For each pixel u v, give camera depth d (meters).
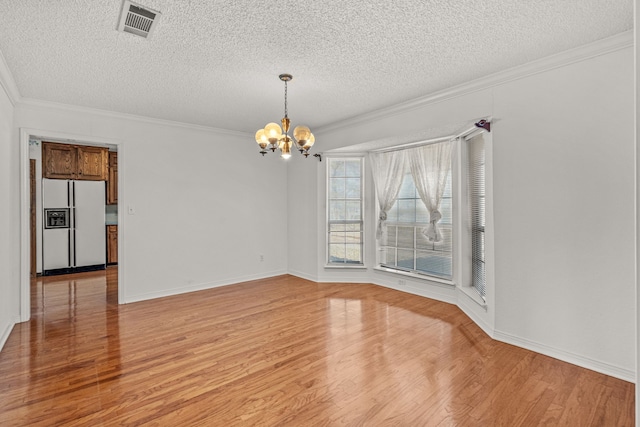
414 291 4.45
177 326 3.34
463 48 2.46
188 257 4.71
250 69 2.79
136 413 1.92
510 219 2.85
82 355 2.69
